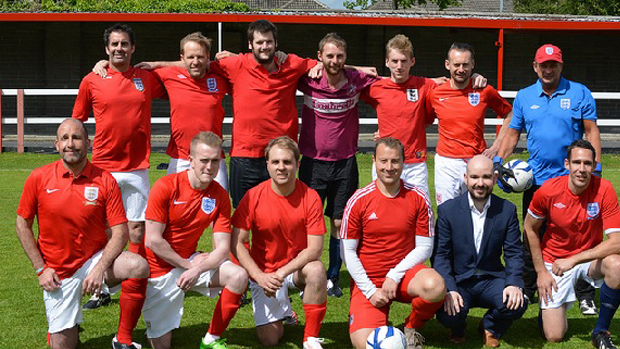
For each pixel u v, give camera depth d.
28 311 5.16
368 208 4.56
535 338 4.80
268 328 4.60
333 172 5.67
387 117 5.79
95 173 4.39
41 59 20.55
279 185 4.49
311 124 5.64
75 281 4.37
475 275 4.66
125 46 5.46
